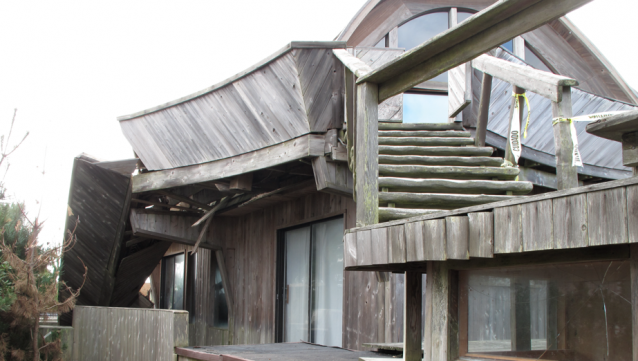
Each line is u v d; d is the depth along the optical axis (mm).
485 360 2812
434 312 3115
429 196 4543
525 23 2721
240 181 6668
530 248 2266
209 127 6750
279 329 8422
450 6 8273
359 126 3625
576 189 2105
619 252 2258
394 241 2975
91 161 7512
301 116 5805
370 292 6398
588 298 2410
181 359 5160
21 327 6305
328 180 5793
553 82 3553
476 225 2523
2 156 6445
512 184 4883
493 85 6387
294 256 8367
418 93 7883
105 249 8344
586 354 2393
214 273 10641
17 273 6234
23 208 6320
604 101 6785
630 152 2713
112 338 6836
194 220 9273
